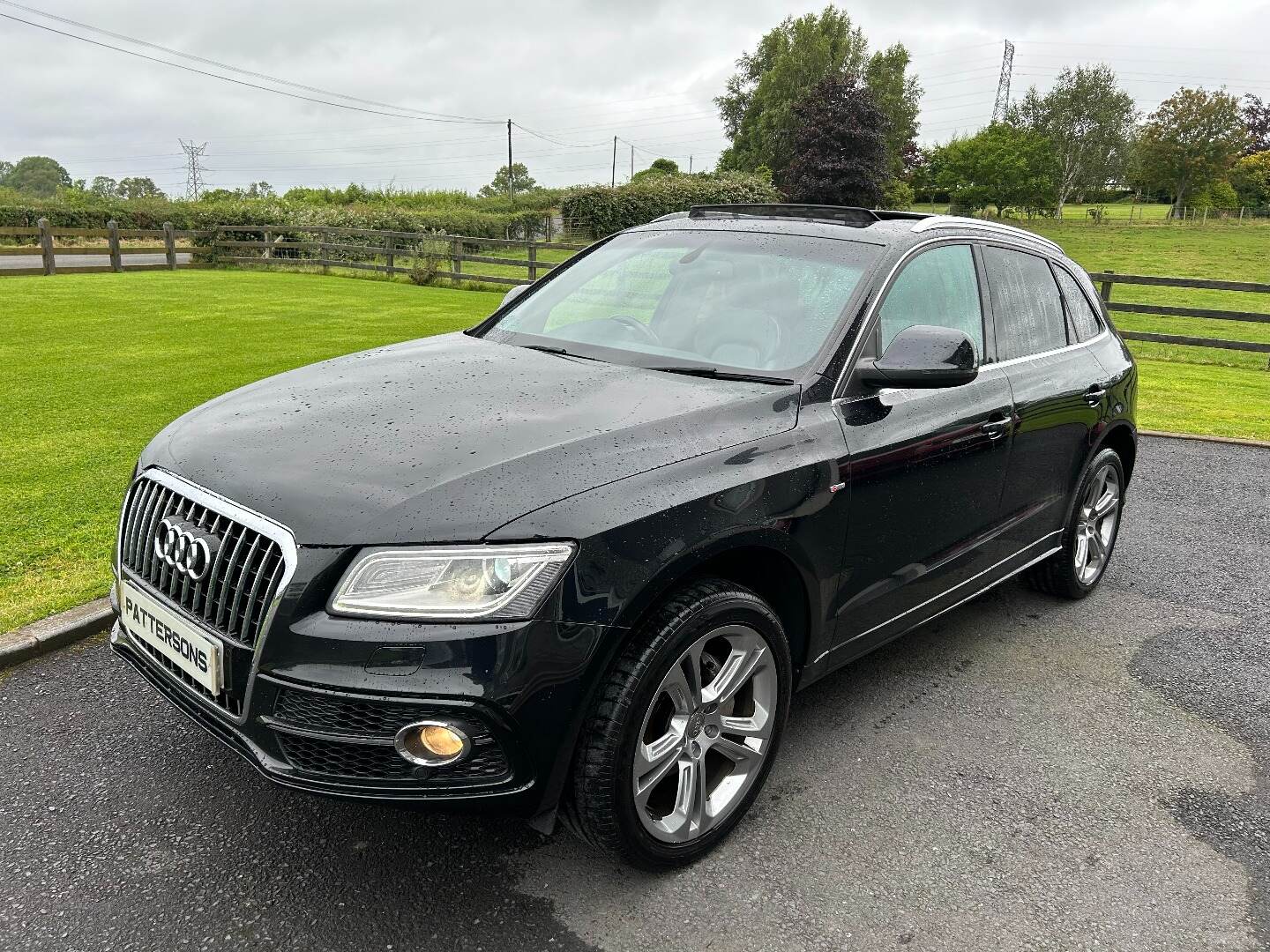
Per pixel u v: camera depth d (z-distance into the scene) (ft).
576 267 12.55
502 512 6.79
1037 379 12.07
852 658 9.96
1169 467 23.53
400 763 6.72
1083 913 7.85
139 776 9.12
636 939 7.30
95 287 54.80
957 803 9.35
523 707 6.64
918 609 10.71
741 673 8.25
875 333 9.69
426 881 7.82
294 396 9.03
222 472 7.54
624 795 7.27
